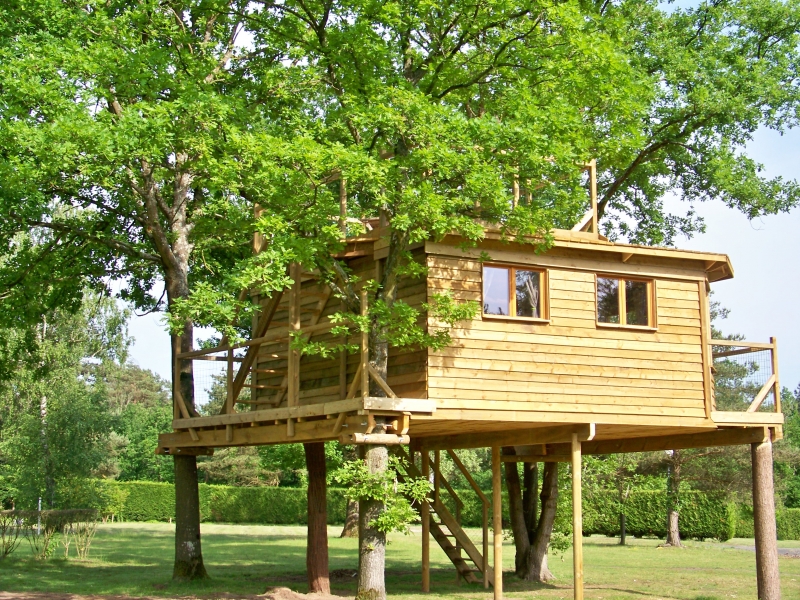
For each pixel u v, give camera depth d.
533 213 15.90
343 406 15.62
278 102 21.36
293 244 14.96
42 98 17.42
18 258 22.78
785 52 25.80
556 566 28.78
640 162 26.56
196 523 22.45
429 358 16.47
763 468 19.25
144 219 22.28
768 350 19.70
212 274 25.20
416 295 17.23
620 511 42.28
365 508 16.25
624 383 18.23
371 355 16.61
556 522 26.39
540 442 18.64
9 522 28.75
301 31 18.39
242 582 22.41
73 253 23.34
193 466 22.56
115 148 17.27
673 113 25.02
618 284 18.80
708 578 24.98
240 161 16.14
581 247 17.88
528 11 16.92
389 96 15.30
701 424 18.77
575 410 17.58
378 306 15.18
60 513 28.64
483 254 16.64
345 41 16.69
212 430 19.83
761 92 24.33
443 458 52.78
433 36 17.83
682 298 19.30
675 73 24.98
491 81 18.27
